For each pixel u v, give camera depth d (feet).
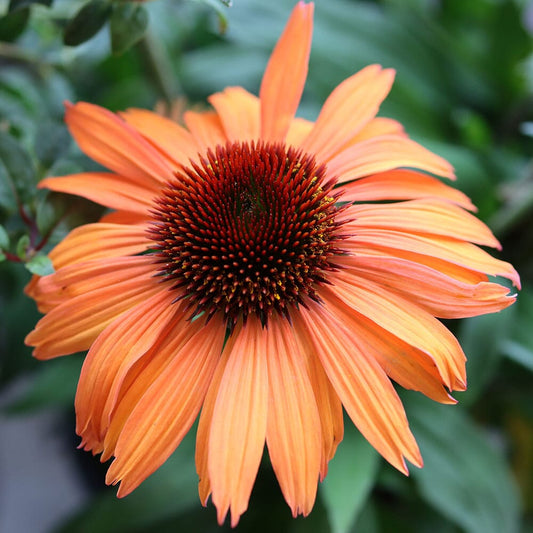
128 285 0.53
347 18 0.84
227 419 0.47
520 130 0.92
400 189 0.55
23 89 0.75
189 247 0.53
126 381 0.50
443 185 0.56
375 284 0.52
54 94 0.76
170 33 0.87
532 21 1.00
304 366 0.50
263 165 0.55
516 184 0.81
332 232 0.54
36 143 0.58
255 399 0.48
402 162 0.55
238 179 0.55
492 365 0.69
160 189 0.56
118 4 0.57
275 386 0.49
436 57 0.88
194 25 0.96
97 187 0.55
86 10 0.57
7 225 0.57
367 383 0.49
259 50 0.82
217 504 0.45
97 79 0.92
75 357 0.80
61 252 0.53
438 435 0.74
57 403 0.77
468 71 0.91
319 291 0.53
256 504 0.79
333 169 0.56
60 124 0.59
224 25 0.57
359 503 0.63
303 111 0.79
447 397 0.49
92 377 0.49
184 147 0.58
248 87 0.86
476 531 0.70
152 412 0.49
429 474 0.72
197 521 0.78
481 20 0.95
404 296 0.51
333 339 0.51
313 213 0.54
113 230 0.54
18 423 1.11
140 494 0.75
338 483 0.64
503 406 0.89
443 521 0.79
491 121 0.93
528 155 0.91
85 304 0.51
